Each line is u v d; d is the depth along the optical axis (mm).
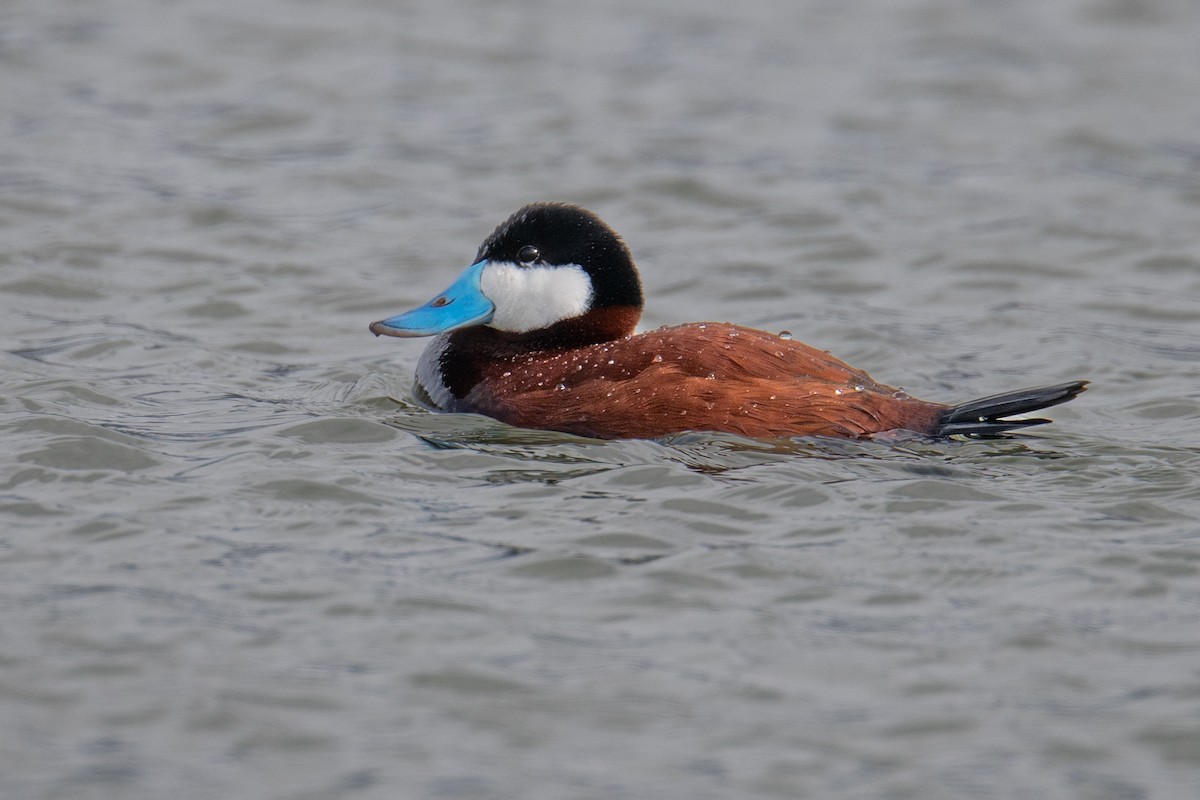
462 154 18984
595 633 8047
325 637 7953
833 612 8266
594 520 9258
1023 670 7699
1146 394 12281
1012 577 8602
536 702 7453
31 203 16781
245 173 18266
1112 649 7879
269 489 9648
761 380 10219
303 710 7348
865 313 14703
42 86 20688
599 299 11719
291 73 21578
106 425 10836
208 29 23219
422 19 24109
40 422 10648
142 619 8047
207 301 14469
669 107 20625
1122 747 7121
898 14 24578
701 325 10773
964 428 10102
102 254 15555
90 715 7258
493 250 11844
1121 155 19078
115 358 12719
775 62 22453
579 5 25062
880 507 9375
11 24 22984
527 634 8008
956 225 17062
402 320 11664
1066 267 15961
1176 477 9930
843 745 7156
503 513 9367
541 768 6992
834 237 16656
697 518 9266
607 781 6906
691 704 7453
